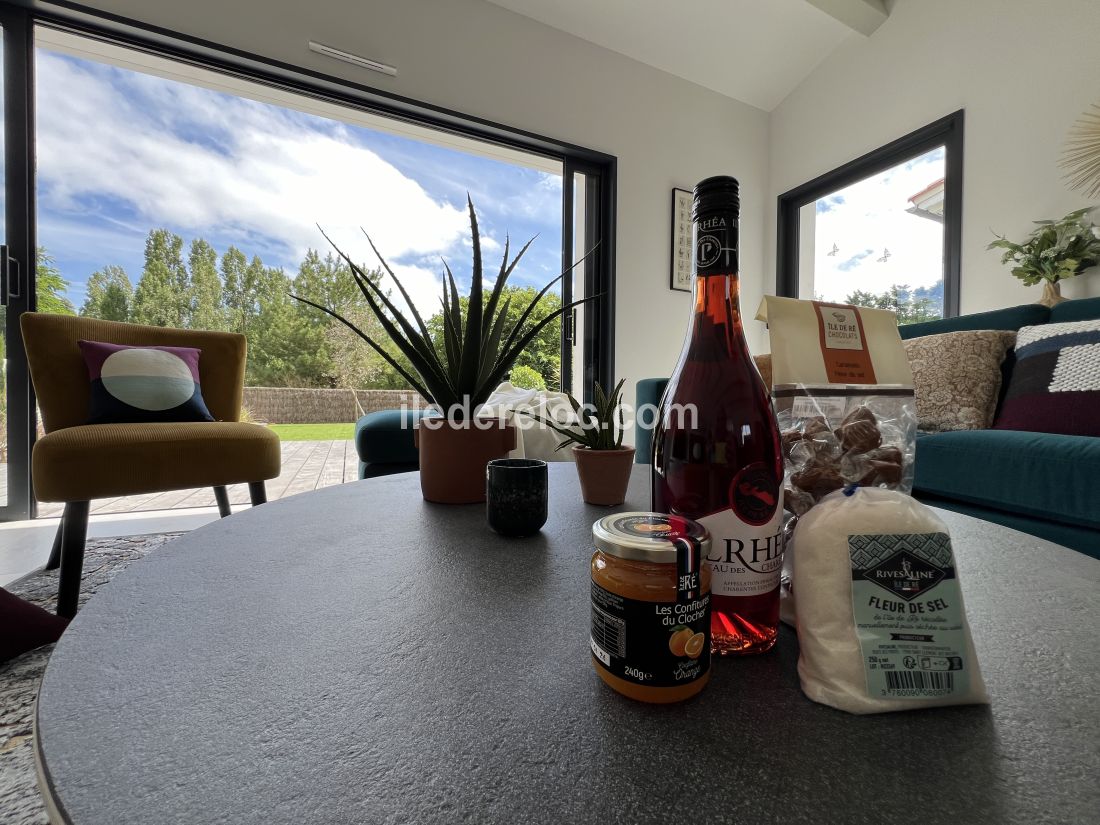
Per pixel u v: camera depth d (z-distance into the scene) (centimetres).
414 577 42
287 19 222
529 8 271
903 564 26
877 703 24
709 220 35
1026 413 151
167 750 20
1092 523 104
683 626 25
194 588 39
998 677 27
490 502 55
